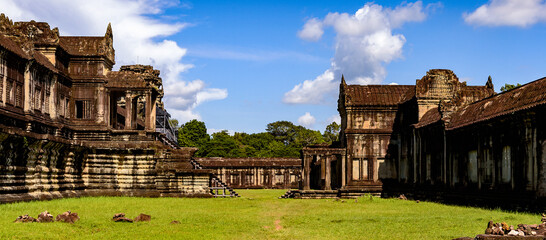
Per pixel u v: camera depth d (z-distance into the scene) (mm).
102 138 59000
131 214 32719
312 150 63281
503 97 42156
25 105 49281
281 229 27109
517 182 36312
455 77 59125
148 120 61125
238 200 51688
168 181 55531
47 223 25781
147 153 55531
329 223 29484
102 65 60750
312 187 87625
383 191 62906
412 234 24250
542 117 33750
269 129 164000
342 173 63500
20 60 48250
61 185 46719
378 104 64125
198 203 44969
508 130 37812
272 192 81062
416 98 58625
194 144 129375
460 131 45469
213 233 25141
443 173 48719
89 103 60438
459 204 44656
